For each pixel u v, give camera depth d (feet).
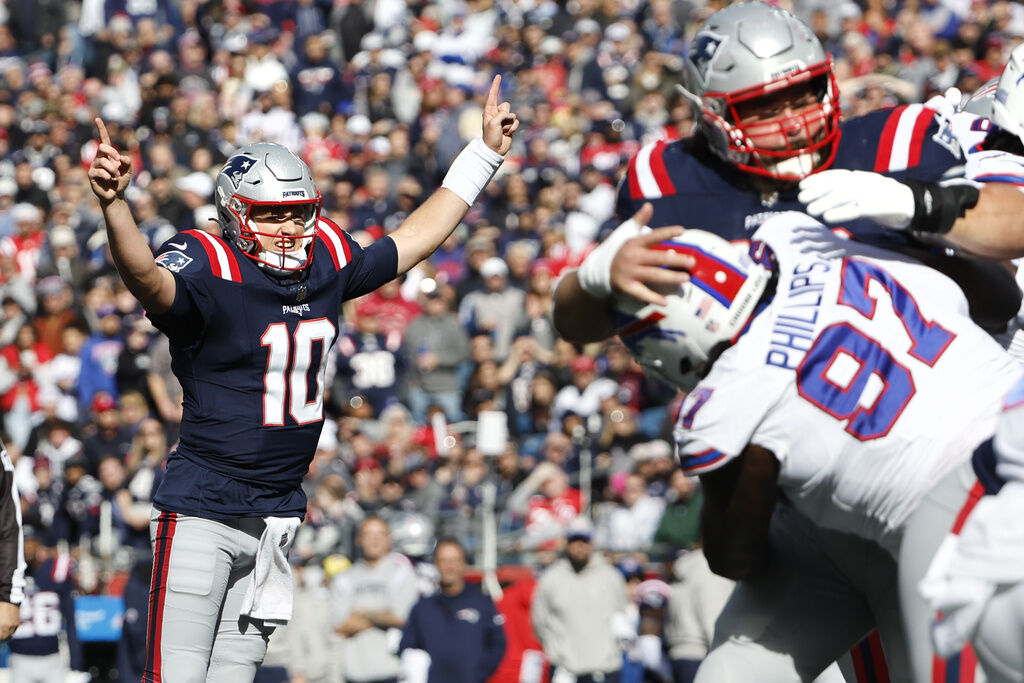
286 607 45.44
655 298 39.27
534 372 139.64
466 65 201.16
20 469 123.24
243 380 44.34
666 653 100.94
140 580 99.60
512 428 136.67
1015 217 39.58
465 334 143.95
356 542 104.99
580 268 41.73
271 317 44.37
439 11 213.66
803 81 42.37
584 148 180.24
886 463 38.86
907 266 41.11
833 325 39.24
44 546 108.58
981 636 32.86
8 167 190.08
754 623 43.93
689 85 43.88
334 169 174.19
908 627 37.78
